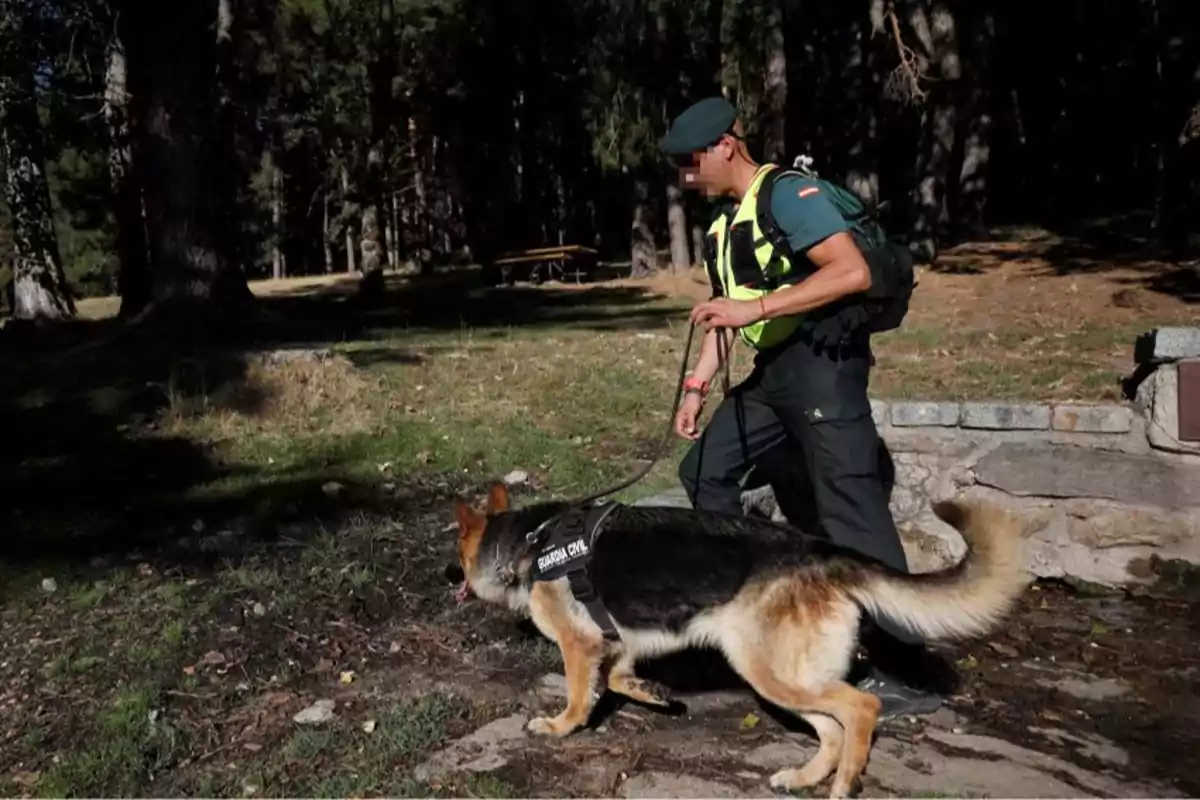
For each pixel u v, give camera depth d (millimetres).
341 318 17094
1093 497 5164
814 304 3523
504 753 3623
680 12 24203
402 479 7262
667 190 28062
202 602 4965
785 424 3965
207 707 4043
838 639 3359
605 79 25703
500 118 33844
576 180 44469
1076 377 8508
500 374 10242
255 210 43656
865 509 3809
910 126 35406
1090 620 4844
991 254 22484
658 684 3895
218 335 12961
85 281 41781
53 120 18578
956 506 3422
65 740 3822
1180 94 21219
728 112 3826
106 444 8109
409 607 4988
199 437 8297
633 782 3426
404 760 3596
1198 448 4965
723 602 3447
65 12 16438
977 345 11281
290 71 27484
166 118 13148
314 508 6625
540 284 26109
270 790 3434
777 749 3645
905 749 3637
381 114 24922
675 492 5949
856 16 24984
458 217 44781
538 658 4418
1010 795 3332
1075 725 3840
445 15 27391
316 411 8859
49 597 5152
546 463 7562
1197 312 13703
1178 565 5020
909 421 5441
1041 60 30672
